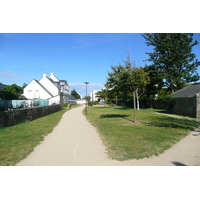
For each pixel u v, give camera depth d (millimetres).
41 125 11484
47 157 5371
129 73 12688
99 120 14320
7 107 16891
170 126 10766
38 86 42688
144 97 38531
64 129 10164
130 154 5523
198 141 7203
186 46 29531
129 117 16406
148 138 7488
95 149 6098
